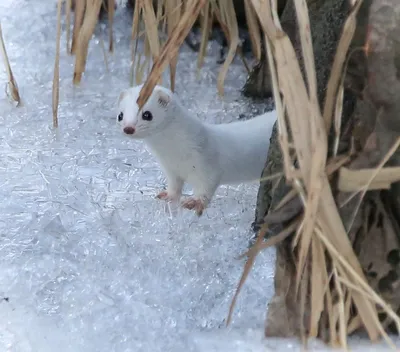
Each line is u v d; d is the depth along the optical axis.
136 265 1.09
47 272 1.09
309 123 0.99
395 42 0.99
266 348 1.03
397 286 1.03
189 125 1.14
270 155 1.10
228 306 1.06
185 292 1.07
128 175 1.20
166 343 1.04
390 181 1.01
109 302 1.06
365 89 1.00
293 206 1.02
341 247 1.01
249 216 1.16
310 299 1.03
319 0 1.10
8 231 1.12
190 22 1.01
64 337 1.04
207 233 1.13
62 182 1.18
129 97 1.13
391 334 1.04
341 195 1.01
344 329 1.02
